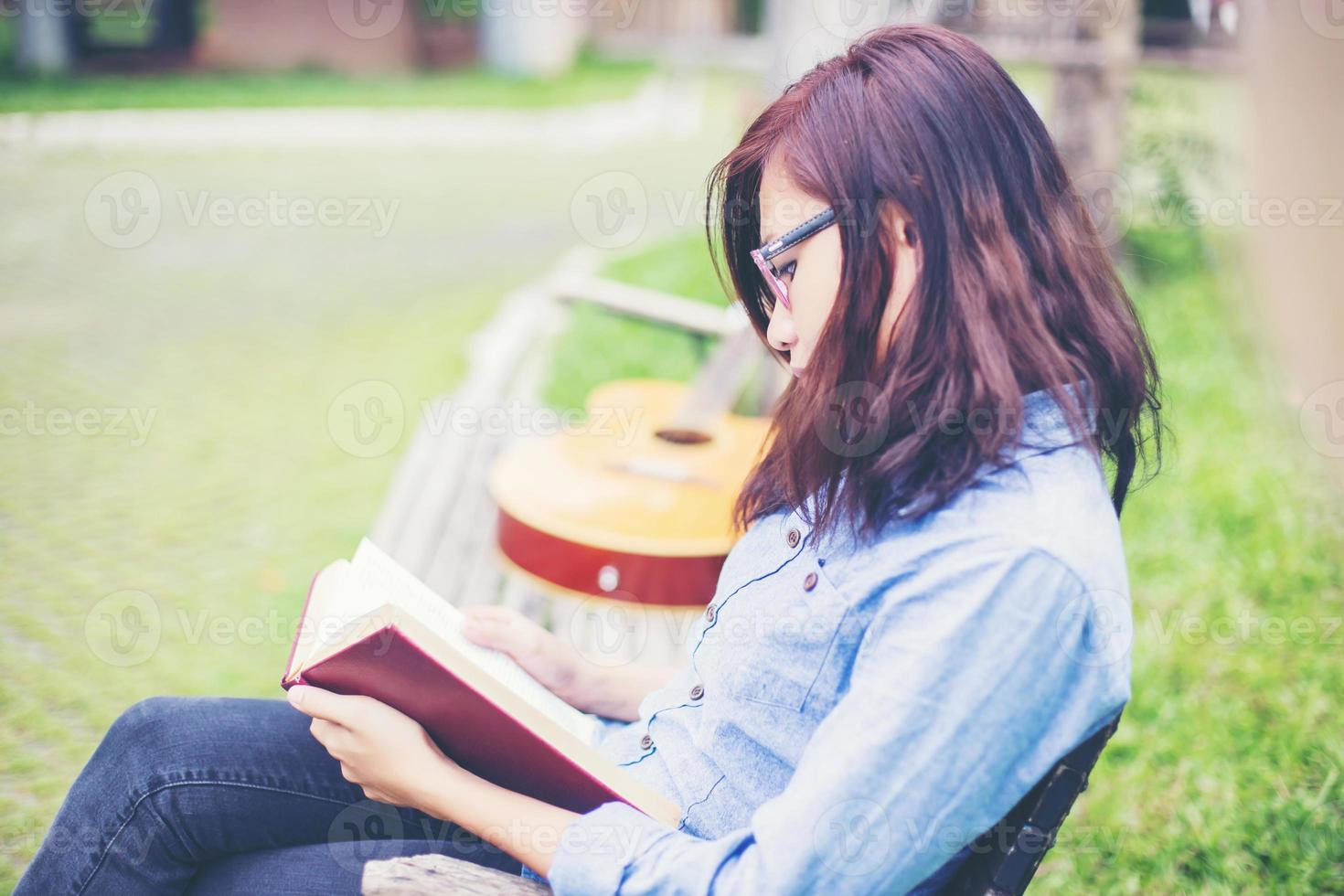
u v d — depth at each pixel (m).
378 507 4.24
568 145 11.47
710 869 1.04
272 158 10.33
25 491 4.28
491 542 3.39
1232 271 5.96
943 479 1.05
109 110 11.62
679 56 17.91
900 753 0.99
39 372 5.49
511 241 8.01
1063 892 2.18
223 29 14.58
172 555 3.83
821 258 1.14
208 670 3.14
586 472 2.93
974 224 1.07
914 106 1.08
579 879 1.08
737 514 1.43
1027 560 0.98
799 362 1.22
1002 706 0.98
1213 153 6.34
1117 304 1.16
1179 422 4.43
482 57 16.62
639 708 1.44
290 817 1.39
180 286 6.94
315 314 6.48
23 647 3.22
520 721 1.12
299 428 4.95
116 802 1.34
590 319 5.92
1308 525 3.72
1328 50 5.66
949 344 1.06
